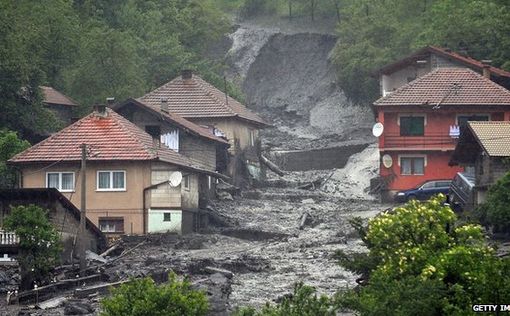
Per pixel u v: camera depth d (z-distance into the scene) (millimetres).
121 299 77875
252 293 101875
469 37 189875
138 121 156375
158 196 137000
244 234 137625
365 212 149750
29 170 138125
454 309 73000
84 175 114250
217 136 167750
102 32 188750
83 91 179500
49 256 106812
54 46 184500
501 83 173250
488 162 130000
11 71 153750
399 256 80375
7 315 94625
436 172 158375
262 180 179125
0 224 117750
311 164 199375
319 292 101375
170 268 111500
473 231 83000
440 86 160375
